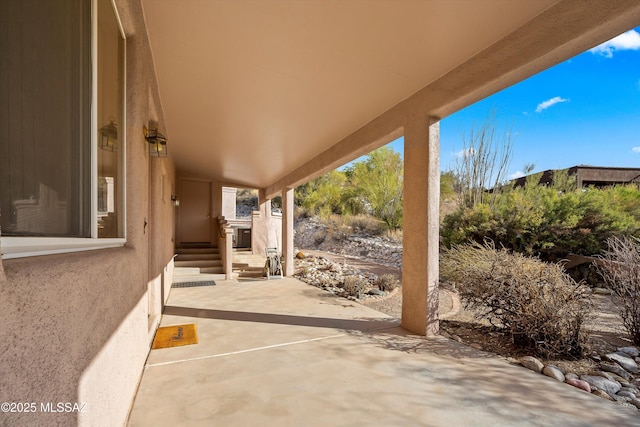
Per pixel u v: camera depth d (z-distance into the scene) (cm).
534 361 287
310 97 402
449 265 614
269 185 1066
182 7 244
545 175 1087
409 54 306
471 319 434
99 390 140
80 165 141
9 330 75
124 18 210
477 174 1073
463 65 319
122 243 214
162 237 471
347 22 259
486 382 254
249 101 419
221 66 333
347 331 380
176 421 197
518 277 346
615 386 252
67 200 130
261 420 200
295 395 231
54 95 120
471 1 234
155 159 405
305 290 635
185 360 292
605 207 746
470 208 962
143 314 267
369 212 1631
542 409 215
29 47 105
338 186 1836
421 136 374
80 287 117
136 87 230
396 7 240
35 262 94
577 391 240
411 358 300
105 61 178
